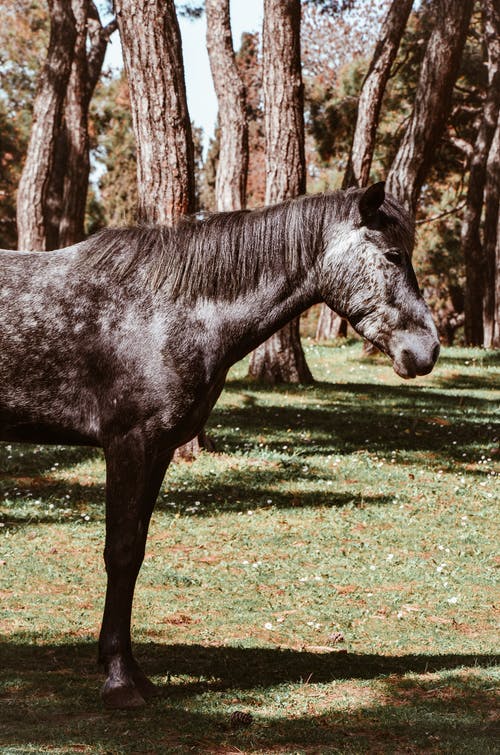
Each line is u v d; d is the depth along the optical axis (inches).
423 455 526.3
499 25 1316.4
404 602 282.4
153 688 189.0
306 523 378.6
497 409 692.1
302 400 684.7
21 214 893.8
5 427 185.5
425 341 188.1
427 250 1736.0
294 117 724.7
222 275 188.1
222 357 188.2
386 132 1496.1
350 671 212.7
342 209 191.8
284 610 269.0
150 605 267.1
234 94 804.6
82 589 281.4
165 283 185.3
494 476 483.2
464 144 1481.3
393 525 382.6
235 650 226.7
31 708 178.9
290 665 215.9
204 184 2255.2
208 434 546.3
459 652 233.8
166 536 352.8
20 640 226.8
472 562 332.5
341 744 165.5
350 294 190.5
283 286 191.5
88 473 450.6
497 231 1185.4
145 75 438.9
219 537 353.4
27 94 1706.4
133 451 180.4
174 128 443.8
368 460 496.7
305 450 516.1
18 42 1579.7
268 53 720.3
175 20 440.5
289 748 163.2
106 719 174.1
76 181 1106.1
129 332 181.8
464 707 187.8
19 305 181.8
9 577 290.7
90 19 1125.1
